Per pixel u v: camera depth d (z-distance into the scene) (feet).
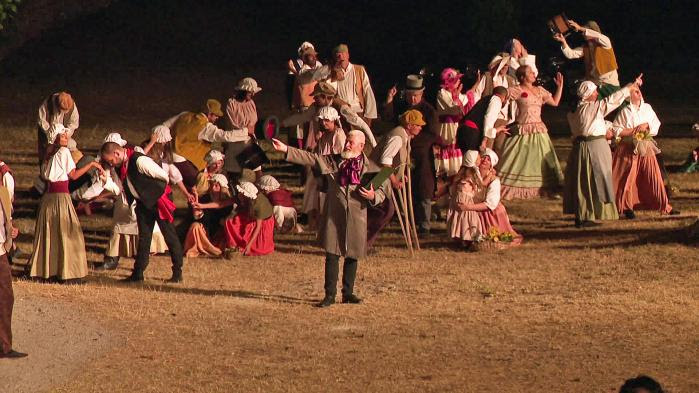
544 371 50.37
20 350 53.98
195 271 72.13
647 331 56.65
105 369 51.16
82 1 201.67
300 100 94.79
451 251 77.97
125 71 177.99
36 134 134.10
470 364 51.55
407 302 63.82
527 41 181.06
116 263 72.79
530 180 88.53
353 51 186.80
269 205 77.66
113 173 73.56
